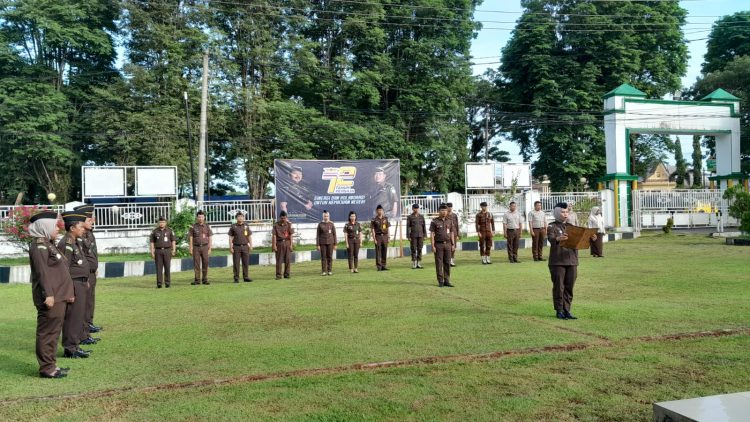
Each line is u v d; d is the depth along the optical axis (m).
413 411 4.53
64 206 18.55
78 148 30.42
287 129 29.34
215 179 34.47
